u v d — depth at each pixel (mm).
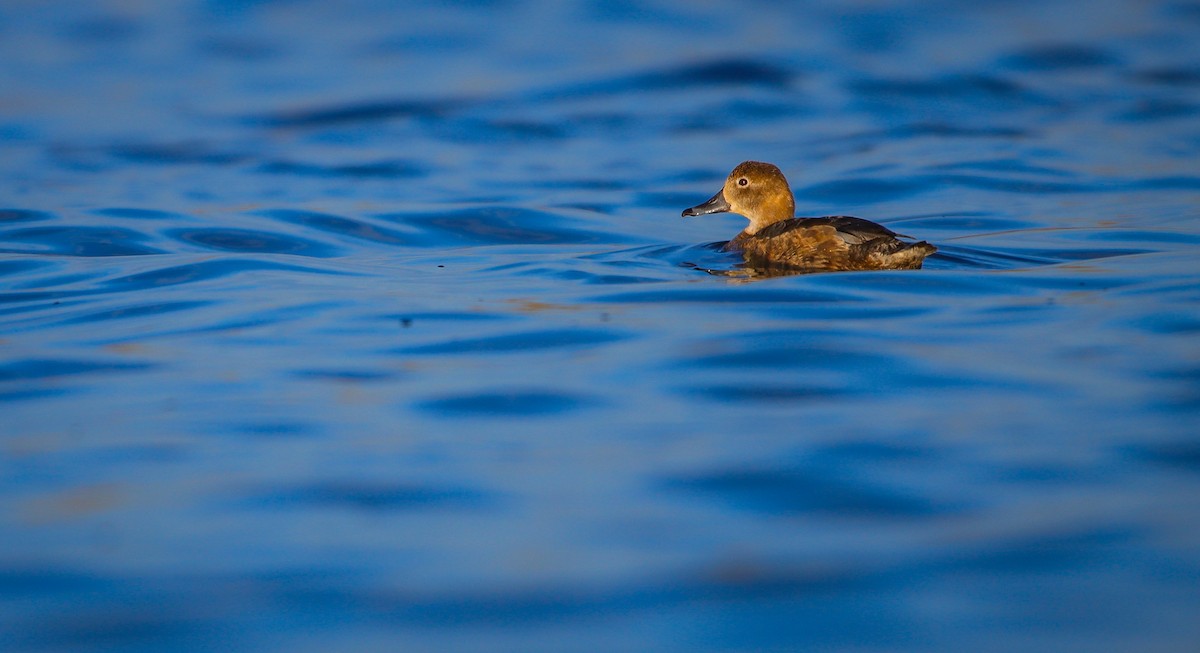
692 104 32688
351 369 11734
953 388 10648
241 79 35750
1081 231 19641
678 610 6855
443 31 40438
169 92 34438
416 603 7004
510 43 38938
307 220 21672
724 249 18953
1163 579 6980
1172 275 15227
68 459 9375
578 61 36781
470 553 7637
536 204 23516
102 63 37406
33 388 11312
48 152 28328
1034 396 10344
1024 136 29297
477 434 9773
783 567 7328
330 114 32094
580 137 29984
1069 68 35750
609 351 12148
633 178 26188
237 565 7508
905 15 41188
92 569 7488
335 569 7430
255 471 9047
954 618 6672
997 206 22766
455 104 32875
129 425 10133
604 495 8477
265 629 6742
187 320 14016
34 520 8242
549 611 6879
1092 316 13086
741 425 9812
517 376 11352
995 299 14234
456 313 14117
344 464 9156
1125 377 10766
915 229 20969
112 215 21672
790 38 38656
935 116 31578
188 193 24297
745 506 8242
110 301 15164
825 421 9844
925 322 13062
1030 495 8242
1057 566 7191
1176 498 8086
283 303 14836
